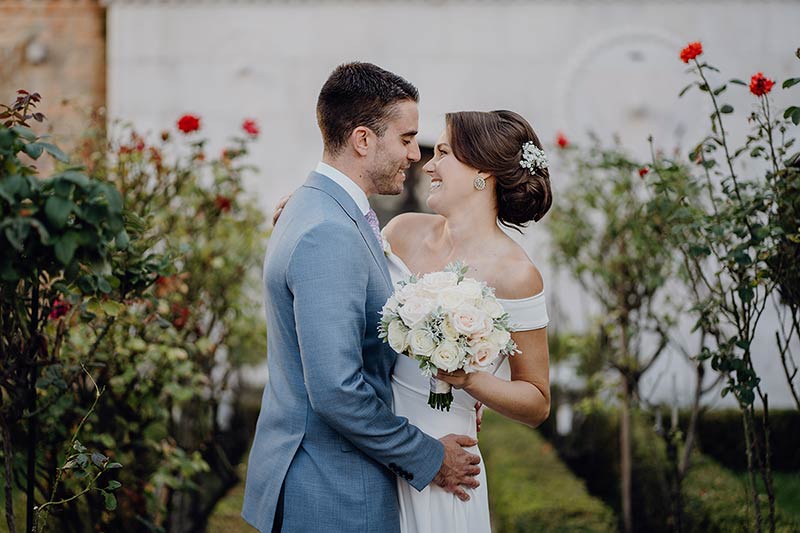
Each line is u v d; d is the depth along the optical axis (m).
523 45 7.62
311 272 2.26
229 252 4.50
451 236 2.66
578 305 7.01
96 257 2.04
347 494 2.36
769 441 2.87
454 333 2.23
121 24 7.61
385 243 2.72
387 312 2.28
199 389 3.89
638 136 7.51
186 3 7.63
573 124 7.57
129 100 7.64
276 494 2.38
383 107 2.43
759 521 2.91
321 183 2.44
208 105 7.68
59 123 6.75
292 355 2.41
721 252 3.72
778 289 2.89
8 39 7.70
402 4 7.65
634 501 4.54
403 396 2.59
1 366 2.33
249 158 7.68
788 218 2.76
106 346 3.26
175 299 3.81
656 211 3.52
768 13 7.40
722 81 7.39
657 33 7.50
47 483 2.98
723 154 6.49
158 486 3.47
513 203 2.63
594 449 5.43
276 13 7.67
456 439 2.53
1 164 1.95
